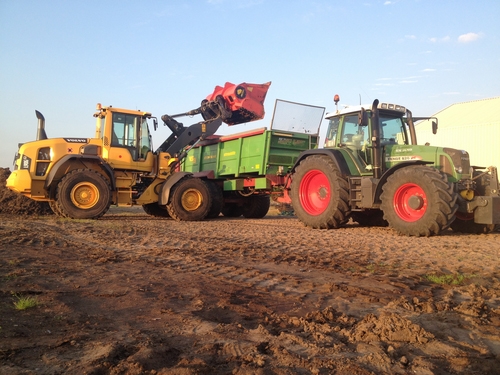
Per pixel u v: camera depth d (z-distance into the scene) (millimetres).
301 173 10180
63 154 11023
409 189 8406
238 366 2492
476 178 8664
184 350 2732
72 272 4773
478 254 6234
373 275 4883
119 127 11648
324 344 2840
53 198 11109
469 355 2697
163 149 13234
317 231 9109
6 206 12773
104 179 11078
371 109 9281
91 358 2539
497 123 19688
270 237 7977
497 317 3451
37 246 6414
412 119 9953
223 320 3371
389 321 3111
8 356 2553
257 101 13148
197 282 4480
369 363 2562
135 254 6016
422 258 5926
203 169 14359
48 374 2338
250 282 4531
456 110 23672
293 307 3723
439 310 3613
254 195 13836
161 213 13844
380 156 9195
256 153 12102
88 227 8938
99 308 3557
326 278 4738
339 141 10117
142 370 2395
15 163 11398
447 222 7863
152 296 3932
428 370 2469
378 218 10625
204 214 12250
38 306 3506
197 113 13805
